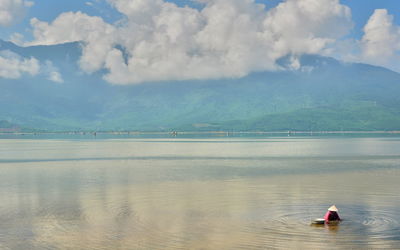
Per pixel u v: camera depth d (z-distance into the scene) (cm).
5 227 3059
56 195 4378
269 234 2817
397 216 3278
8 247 2611
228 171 6712
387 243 2608
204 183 5272
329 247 2547
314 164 7919
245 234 2827
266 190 4644
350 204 3766
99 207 3731
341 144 16950
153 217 3331
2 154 11575
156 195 4344
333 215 3108
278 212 3466
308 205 3738
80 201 4025
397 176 5884
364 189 4662
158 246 2608
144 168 7300
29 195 4388
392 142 18712
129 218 3303
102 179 5719
